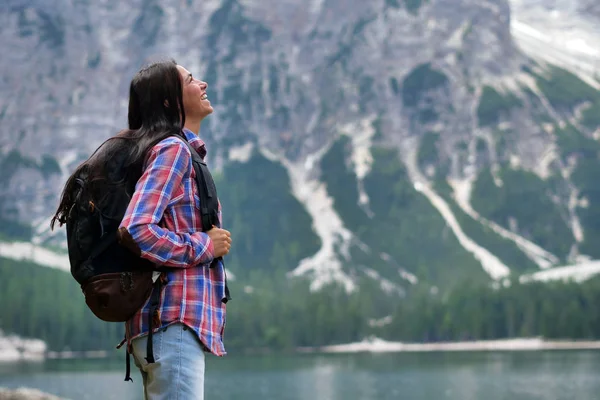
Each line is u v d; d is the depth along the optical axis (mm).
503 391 150500
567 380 170000
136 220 7324
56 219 7793
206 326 7531
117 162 7672
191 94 8398
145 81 7992
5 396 37844
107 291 7344
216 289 7797
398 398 142250
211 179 7984
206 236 7684
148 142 7707
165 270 7527
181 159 7688
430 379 184000
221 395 153250
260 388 169000
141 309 7496
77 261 7453
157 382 7453
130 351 7742
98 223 7469
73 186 7684
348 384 175250
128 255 7457
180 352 7410
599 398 133500
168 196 7543
